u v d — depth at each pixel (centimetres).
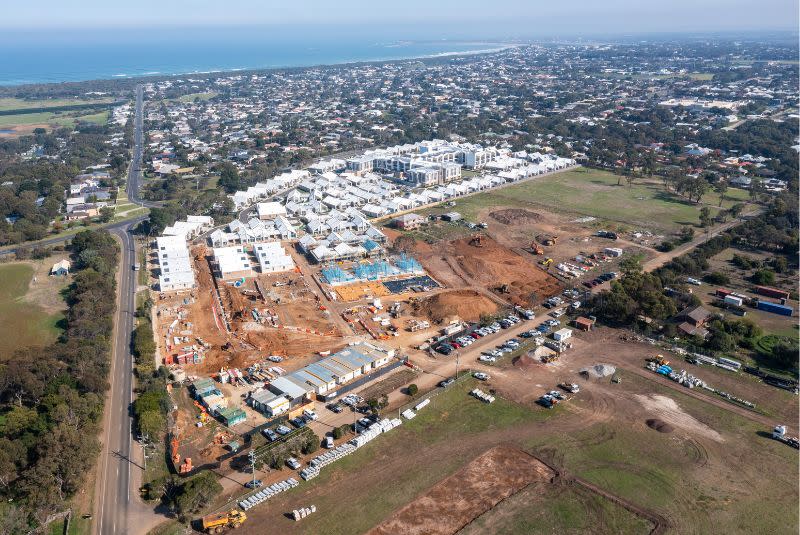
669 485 9800
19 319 16262
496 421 11562
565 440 10969
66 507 9200
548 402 12025
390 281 18812
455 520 9088
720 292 17450
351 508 9331
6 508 9138
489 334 15262
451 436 11125
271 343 14750
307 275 19350
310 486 9812
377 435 11144
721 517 9100
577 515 9175
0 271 19600
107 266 19275
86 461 9638
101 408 11762
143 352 13712
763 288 17500
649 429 11275
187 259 19550
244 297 17538
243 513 9100
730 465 10269
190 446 10819
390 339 15012
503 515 9169
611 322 15862
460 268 19812
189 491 9075
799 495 9531
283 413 11844
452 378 13125
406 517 9150
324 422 11569
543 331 15212
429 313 16488
